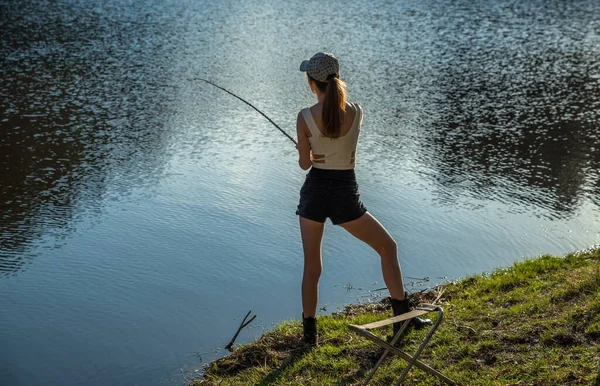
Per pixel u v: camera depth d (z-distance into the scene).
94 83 20.97
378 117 17.59
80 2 39.25
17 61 23.91
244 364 5.51
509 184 12.28
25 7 36.75
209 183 12.13
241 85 21.00
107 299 7.80
